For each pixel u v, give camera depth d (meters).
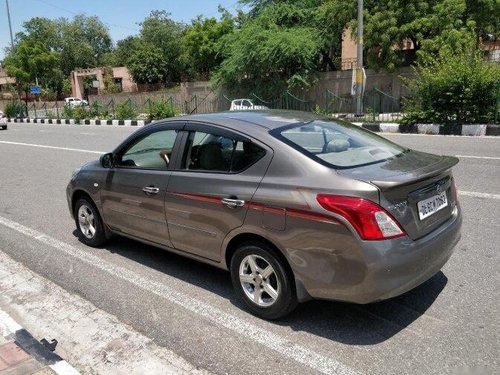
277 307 3.41
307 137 3.61
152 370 3.01
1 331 3.48
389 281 2.96
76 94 60.50
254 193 3.36
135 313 3.77
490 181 7.46
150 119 25.88
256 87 29.34
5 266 4.90
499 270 4.21
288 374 2.90
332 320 3.49
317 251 3.07
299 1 29.19
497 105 13.89
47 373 2.93
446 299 3.72
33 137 20.33
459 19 22.52
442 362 2.94
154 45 53.44
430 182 3.28
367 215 2.91
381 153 3.64
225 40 30.56
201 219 3.77
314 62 28.47
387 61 24.12
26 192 8.65
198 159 3.91
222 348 3.21
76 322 3.67
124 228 4.72
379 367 2.92
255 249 3.42
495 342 3.13
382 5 23.70
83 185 5.10
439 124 14.65
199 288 4.17
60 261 4.97
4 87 62.88
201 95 34.81
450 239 3.43
